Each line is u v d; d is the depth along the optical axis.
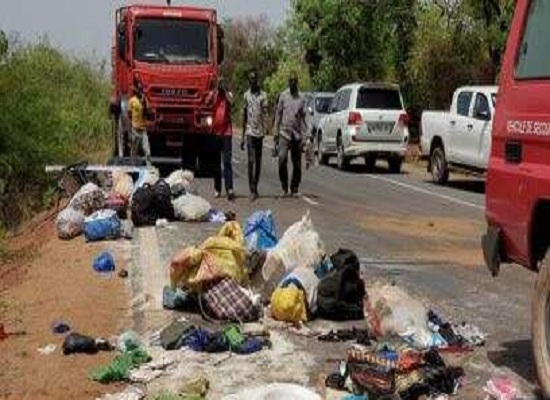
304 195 25.80
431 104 46.06
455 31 43.97
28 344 11.35
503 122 9.88
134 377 9.72
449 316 12.33
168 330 10.90
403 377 9.16
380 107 34.50
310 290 11.72
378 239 18.73
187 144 29.69
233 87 84.50
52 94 42.75
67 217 18.53
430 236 19.28
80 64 54.44
